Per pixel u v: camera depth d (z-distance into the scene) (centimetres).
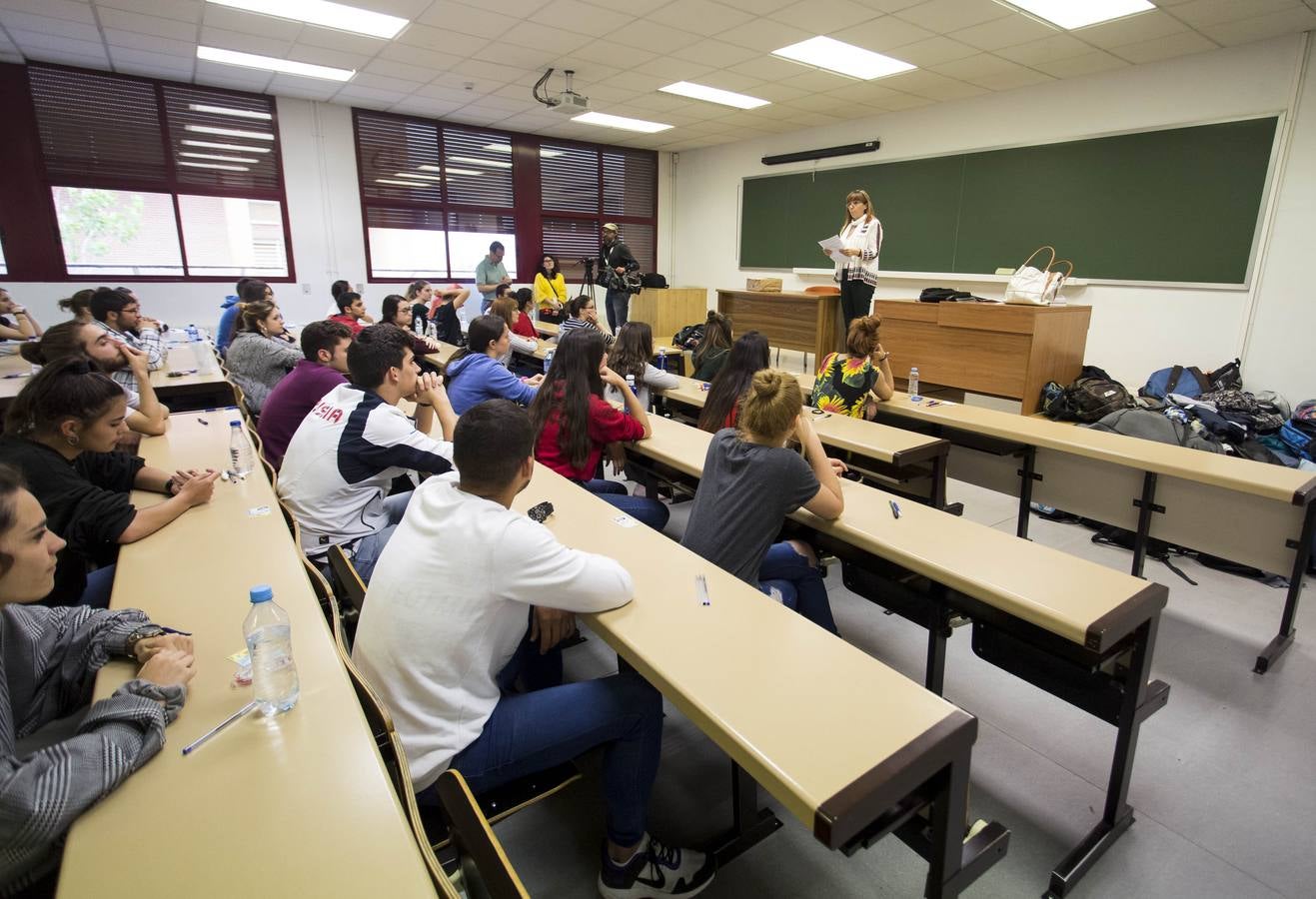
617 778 133
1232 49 458
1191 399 423
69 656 109
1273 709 209
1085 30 436
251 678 106
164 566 147
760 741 95
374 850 75
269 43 505
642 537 170
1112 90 523
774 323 692
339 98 679
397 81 609
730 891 147
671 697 109
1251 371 469
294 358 385
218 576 142
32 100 571
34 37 498
